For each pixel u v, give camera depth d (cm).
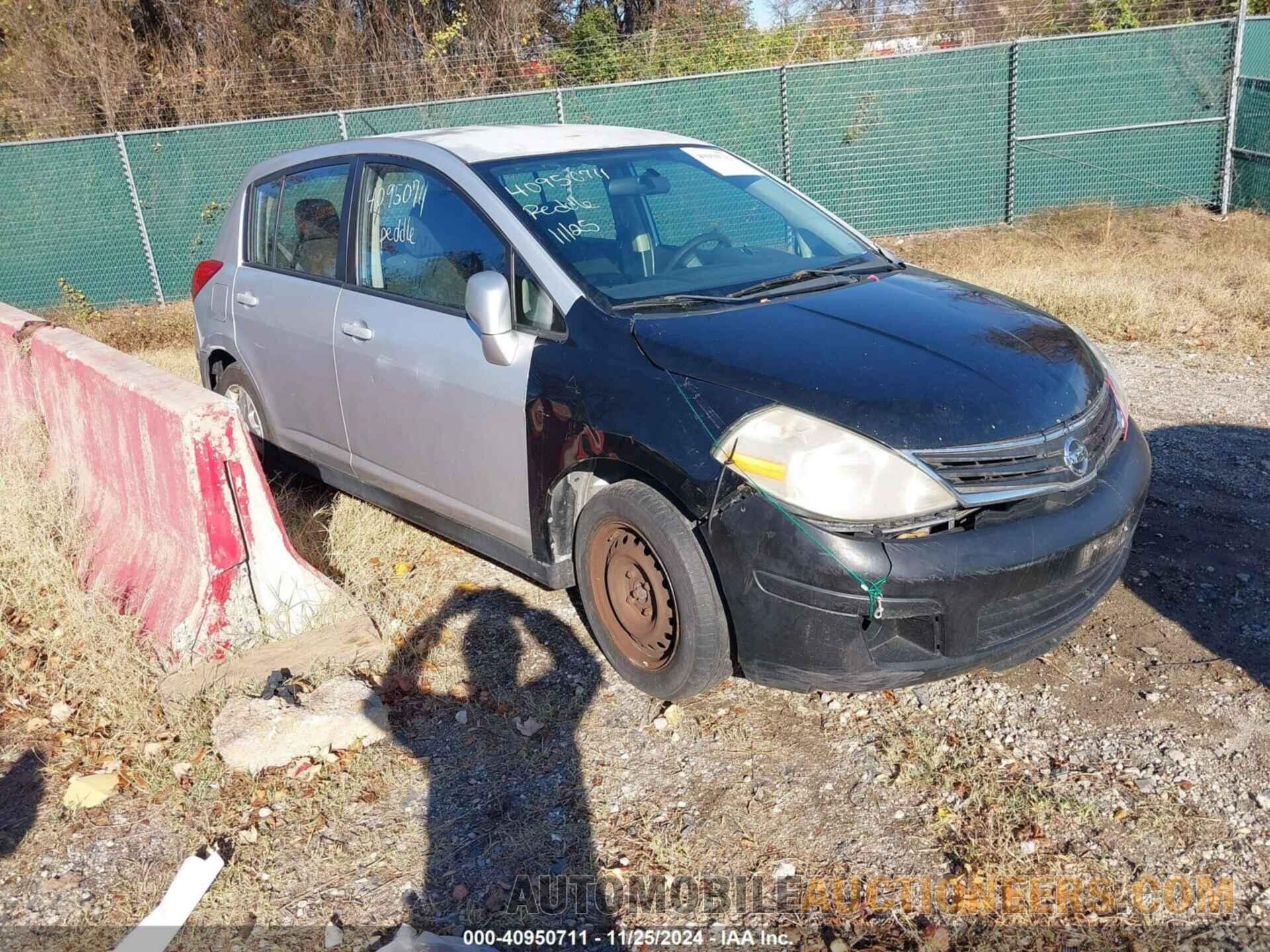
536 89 1627
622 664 358
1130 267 970
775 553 293
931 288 388
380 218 440
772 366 312
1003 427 300
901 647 299
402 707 358
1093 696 346
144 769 325
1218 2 1480
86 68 1653
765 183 463
